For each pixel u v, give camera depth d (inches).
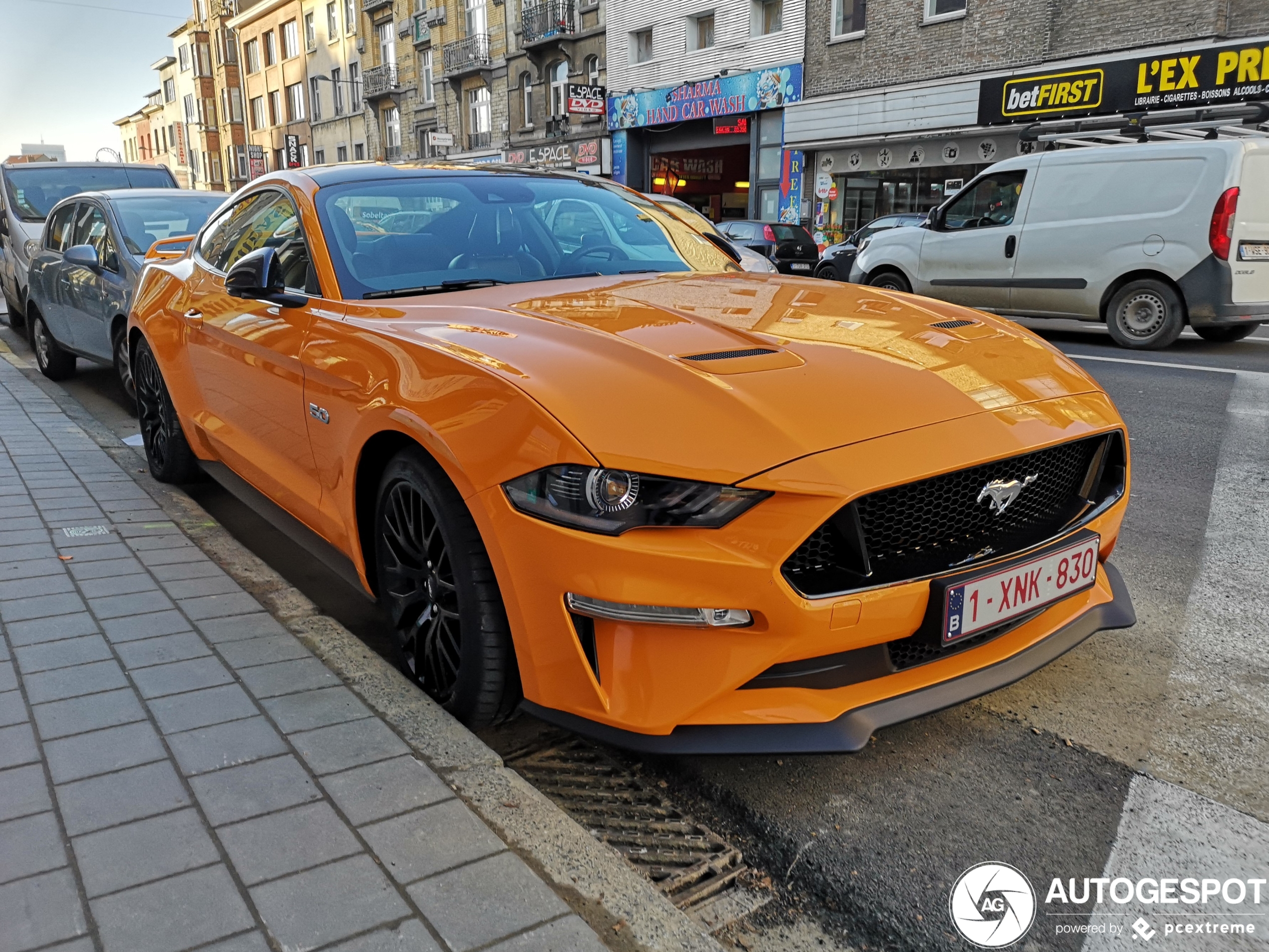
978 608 82.9
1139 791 87.0
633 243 142.2
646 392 81.4
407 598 100.3
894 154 791.7
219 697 92.9
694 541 75.1
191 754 82.7
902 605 79.4
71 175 434.3
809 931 71.1
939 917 71.9
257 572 129.0
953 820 83.5
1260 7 569.6
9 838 71.2
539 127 1191.6
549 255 132.4
